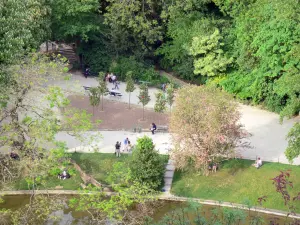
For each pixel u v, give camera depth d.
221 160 44.06
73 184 42.81
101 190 35.66
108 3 71.50
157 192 38.06
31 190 41.41
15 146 36.16
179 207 40.31
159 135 51.47
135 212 37.91
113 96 61.19
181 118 41.69
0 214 34.28
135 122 54.53
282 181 26.05
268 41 50.66
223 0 61.41
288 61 50.38
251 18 55.03
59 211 39.88
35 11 56.44
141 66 66.44
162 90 63.66
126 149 47.66
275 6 49.78
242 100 58.97
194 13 65.06
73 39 67.44
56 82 63.03
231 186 42.38
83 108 57.25
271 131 52.00
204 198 41.22
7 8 46.88
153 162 41.00
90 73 67.25
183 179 43.56
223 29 62.50
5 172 36.16
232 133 42.28
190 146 42.25
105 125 53.41
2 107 38.03
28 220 37.84
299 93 45.56
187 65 64.25
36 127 35.50
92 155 46.78
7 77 39.03
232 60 59.38
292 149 40.09
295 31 48.88
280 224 38.19
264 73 53.72
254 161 45.81
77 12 62.00
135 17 64.38
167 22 68.94
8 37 44.12
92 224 38.44
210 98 42.03
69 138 49.59
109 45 67.44
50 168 34.47
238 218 30.55
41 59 45.00
